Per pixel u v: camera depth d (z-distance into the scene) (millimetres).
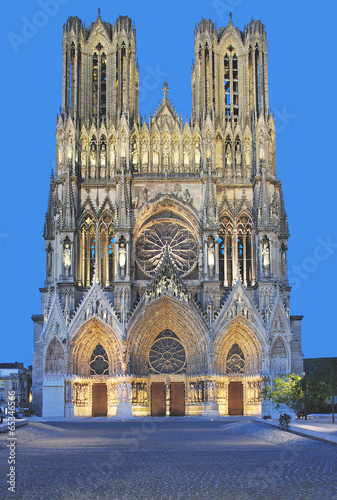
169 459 38250
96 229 101250
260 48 106812
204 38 106688
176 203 101188
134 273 100500
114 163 103688
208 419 88188
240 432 62781
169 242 101562
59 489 27656
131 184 102000
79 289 99375
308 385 79625
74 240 98688
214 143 103125
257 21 108062
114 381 95500
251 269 101000
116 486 28438
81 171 103438
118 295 96688
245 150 104812
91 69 107812
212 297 96750
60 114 103562
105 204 102312
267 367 93500
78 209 101500
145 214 101188
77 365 95312
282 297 100125
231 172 104000
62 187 100625
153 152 104188
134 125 104250
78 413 94438
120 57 106688
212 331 94250
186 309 95438
